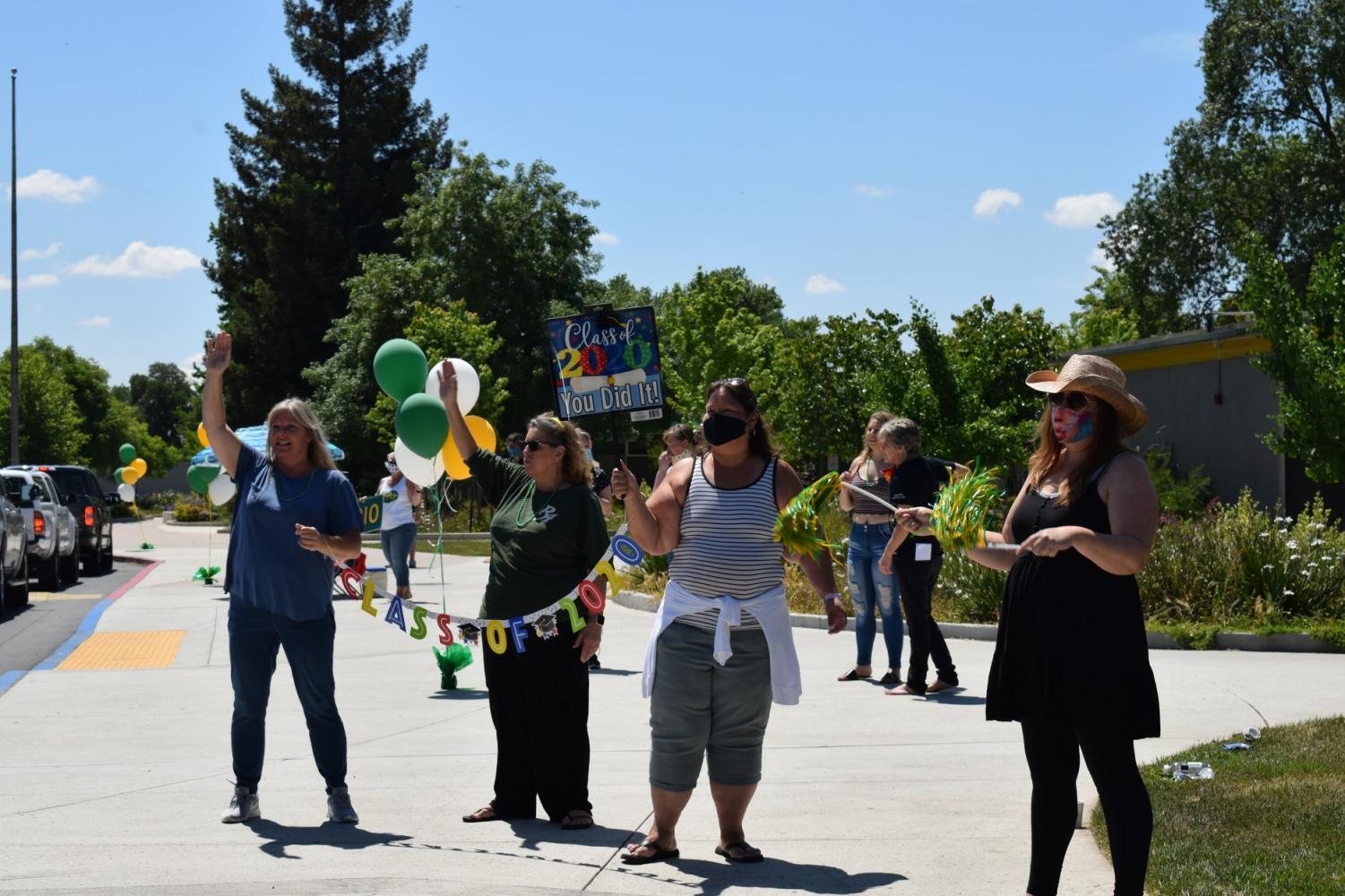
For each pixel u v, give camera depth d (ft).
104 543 88.69
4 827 20.42
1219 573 41.88
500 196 165.48
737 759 18.13
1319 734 24.67
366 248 192.13
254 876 17.60
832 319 87.61
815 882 17.17
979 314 79.36
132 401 554.05
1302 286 134.72
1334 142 137.59
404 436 22.12
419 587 66.54
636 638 43.47
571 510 20.65
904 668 35.99
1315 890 15.61
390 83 200.75
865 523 33.32
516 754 20.84
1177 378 76.28
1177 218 147.95
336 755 20.76
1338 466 54.85
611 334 24.35
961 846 18.76
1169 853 17.31
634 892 16.85
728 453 18.15
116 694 34.60
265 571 20.47
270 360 189.88
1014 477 82.17
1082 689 14.69
